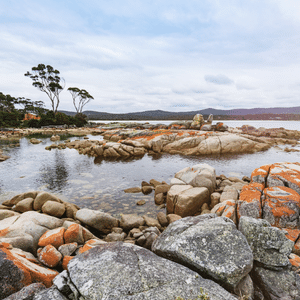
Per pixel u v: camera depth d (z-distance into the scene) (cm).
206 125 4338
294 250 566
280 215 672
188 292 304
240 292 355
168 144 3111
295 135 4512
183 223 509
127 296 291
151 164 2181
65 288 317
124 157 2603
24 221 658
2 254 386
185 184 1184
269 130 4922
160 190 1263
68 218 846
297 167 953
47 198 931
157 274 337
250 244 449
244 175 1702
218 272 352
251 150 2977
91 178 1631
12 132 5412
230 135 3041
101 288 304
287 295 385
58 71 8275
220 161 2289
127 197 1240
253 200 738
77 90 9456
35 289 339
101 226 832
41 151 2883
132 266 352
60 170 1870
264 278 413
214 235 429
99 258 375
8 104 11475
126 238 768
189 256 386
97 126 8556
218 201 1038
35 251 597
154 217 988
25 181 1520
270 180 859
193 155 2734
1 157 2280
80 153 2798
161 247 439
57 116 7562
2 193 1266
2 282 355
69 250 557
